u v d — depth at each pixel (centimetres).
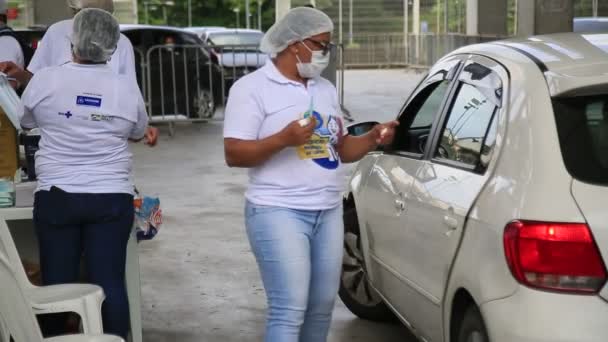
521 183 373
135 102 483
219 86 1827
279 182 429
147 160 1361
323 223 439
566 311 351
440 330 438
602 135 372
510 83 415
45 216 473
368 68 4084
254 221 434
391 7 4184
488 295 375
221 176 1218
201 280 727
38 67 621
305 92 433
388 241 516
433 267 443
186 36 1791
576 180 361
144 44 1744
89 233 479
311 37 423
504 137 398
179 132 1694
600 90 380
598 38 452
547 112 381
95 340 402
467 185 417
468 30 3133
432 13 3797
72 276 481
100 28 471
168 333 604
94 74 475
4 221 461
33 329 378
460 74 488
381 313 611
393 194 510
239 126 426
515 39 485
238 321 628
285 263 427
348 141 455
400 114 552
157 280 728
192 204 1031
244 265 771
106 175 476
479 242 390
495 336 370
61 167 472
